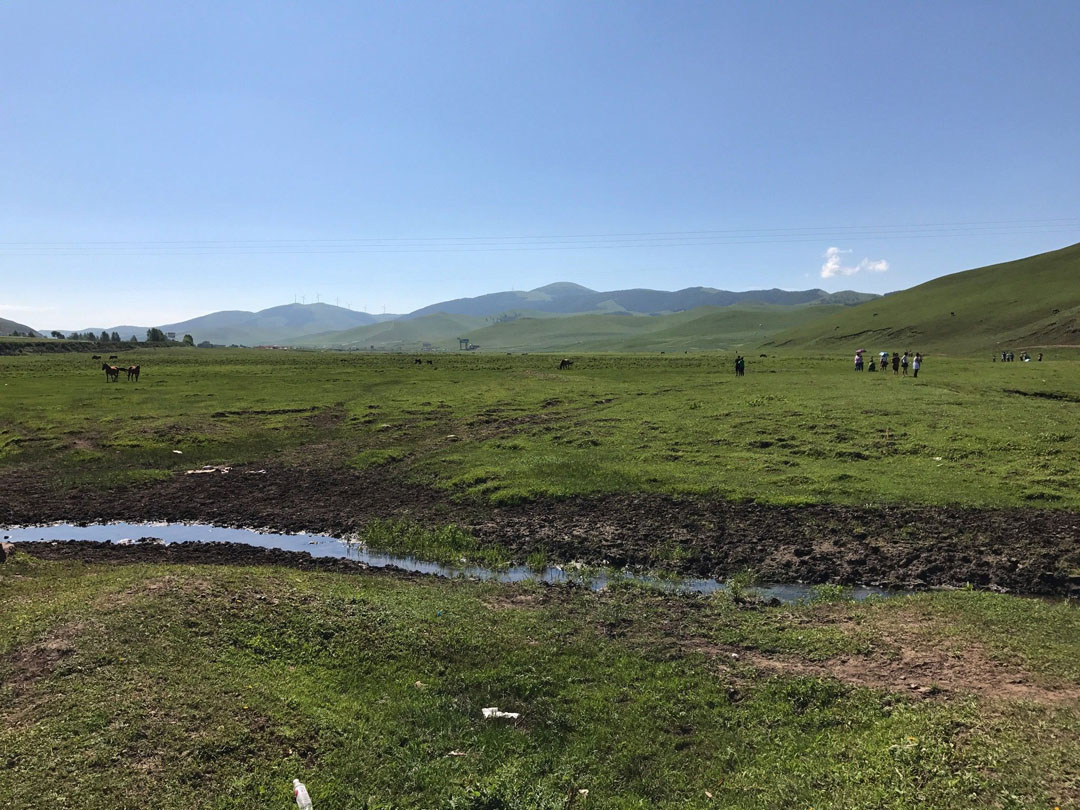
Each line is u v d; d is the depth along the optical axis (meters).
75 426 41.12
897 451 29.59
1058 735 9.22
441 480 29.27
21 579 16.16
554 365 93.25
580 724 10.66
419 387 61.19
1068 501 22.30
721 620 15.08
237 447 37.47
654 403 46.06
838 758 9.42
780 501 23.73
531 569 19.91
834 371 74.25
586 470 28.61
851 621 14.74
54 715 9.66
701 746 10.07
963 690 11.06
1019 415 35.03
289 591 14.93
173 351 182.75
